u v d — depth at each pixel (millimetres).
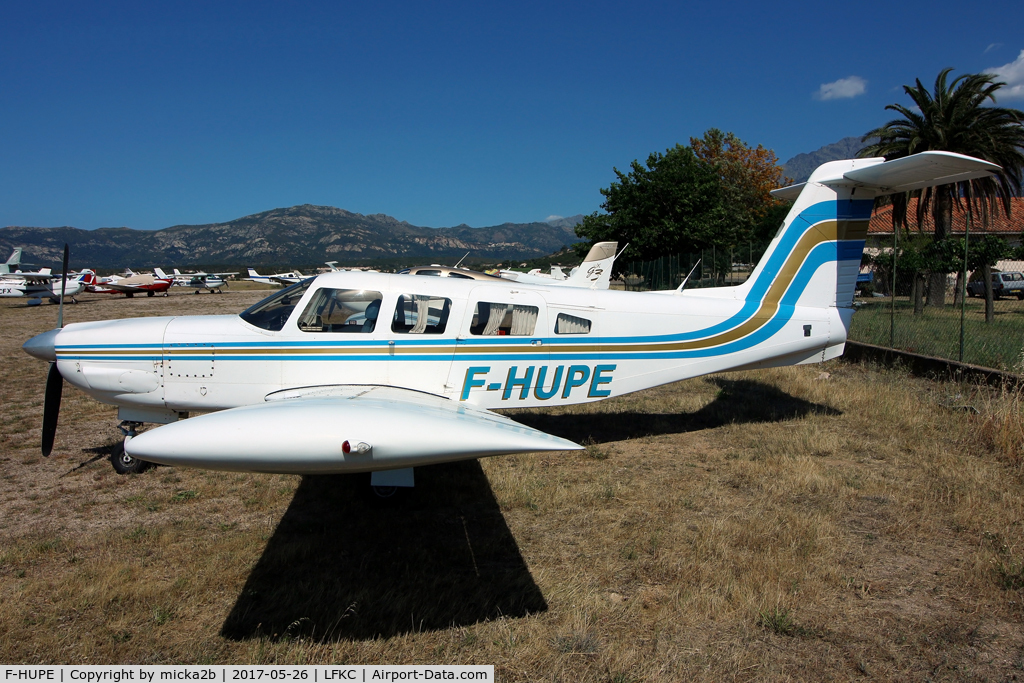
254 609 3123
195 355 4879
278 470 3182
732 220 33531
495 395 5195
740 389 8070
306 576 3461
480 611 3096
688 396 7766
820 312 6129
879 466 5105
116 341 4930
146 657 2736
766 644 2807
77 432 6398
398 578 3445
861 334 10703
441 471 5141
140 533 3938
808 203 6070
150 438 3020
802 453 5484
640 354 5551
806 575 3377
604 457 5484
